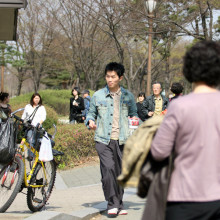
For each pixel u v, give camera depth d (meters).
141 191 7.52
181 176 6.75
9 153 15.50
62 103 78.69
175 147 6.94
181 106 6.81
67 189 24.92
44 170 17.98
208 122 6.71
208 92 6.98
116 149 15.91
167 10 50.19
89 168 30.56
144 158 7.24
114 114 16.03
